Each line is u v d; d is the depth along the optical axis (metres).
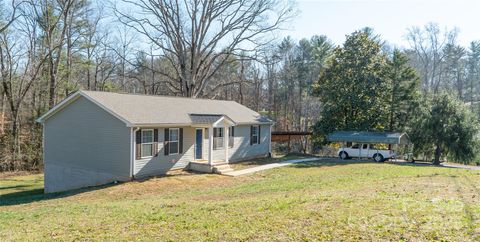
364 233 6.25
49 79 30.45
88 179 19.00
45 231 8.21
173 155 19.59
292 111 48.56
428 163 26.34
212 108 24.19
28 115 32.03
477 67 55.50
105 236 7.34
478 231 5.92
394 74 30.02
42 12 29.45
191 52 35.44
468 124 25.11
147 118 17.97
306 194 11.06
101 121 18.38
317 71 48.09
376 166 20.47
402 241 5.73
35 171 28.02
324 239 6.14
